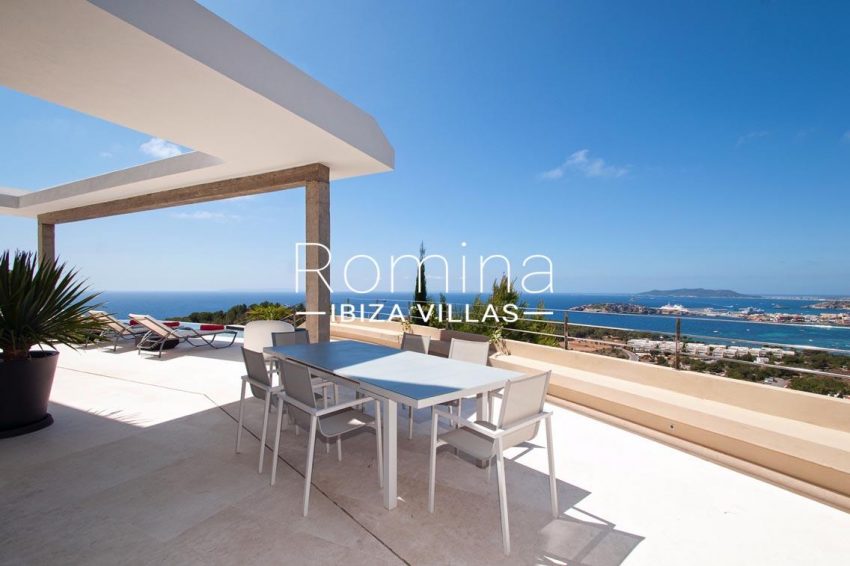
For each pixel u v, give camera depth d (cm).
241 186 628
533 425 226
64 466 284
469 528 213
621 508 236
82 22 246
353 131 480
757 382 340
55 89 333
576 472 282
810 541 207
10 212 936
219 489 251
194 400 448
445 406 366
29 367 350
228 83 325
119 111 377
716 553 196
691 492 255
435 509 231
